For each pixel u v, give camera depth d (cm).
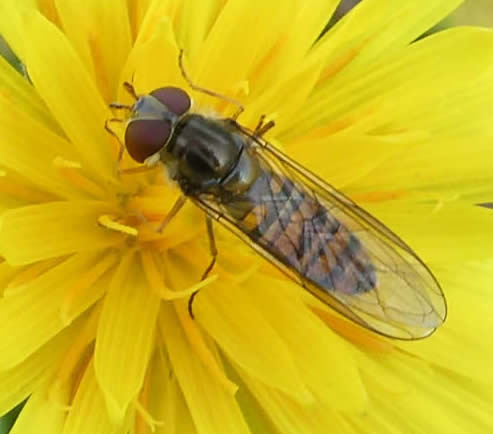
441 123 6
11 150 6
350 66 6
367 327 6
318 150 6
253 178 6
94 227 6
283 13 6
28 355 6
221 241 6
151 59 6
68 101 6
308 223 6
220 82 6
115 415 6
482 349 6
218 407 6
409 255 6
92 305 6
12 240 6
